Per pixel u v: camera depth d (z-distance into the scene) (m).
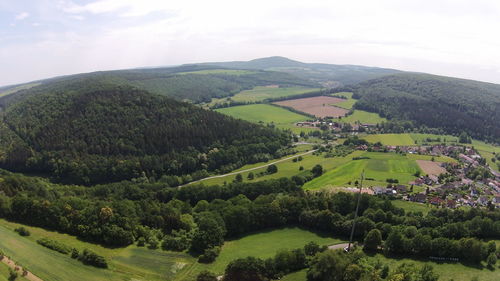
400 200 151.62
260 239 123.81
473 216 125.75
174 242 113.50
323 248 107.31
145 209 132.00
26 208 116.62
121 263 102.25
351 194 141.88
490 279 93.56
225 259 108.94
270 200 142.00
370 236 109.38
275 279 96.38
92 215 115.56
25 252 94.81
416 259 104.50
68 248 102.62
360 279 84.19
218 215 126.88
